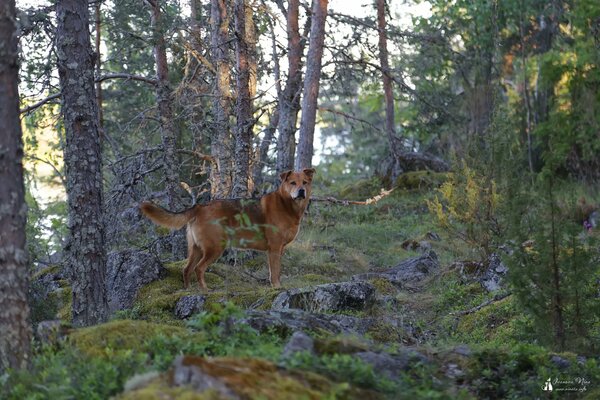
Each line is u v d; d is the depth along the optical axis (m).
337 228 20.52
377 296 11.86
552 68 23.89
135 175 15.41
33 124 16.64
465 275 13.34
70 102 9.67
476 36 26.78
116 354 6.09
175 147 15.20
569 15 24.39
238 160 14.82
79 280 9.64
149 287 12.09
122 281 12.10
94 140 9.76
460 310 11.85
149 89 20.86
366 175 33.72
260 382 4.71
